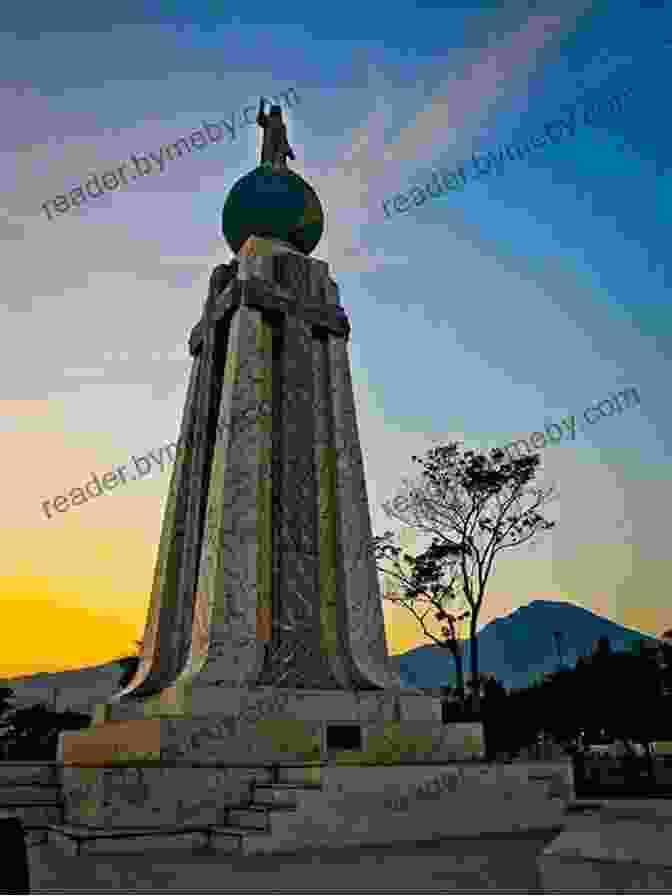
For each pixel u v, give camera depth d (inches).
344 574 751.1
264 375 789.9
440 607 1357.0
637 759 1243.2
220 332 836.0
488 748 1334.9
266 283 813.2
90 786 542.0
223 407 764.0
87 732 690.2
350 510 778.8
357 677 708.0
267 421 777.6
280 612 713.6
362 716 664.4
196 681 632.4
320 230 899.4
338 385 822.5
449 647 1362.0
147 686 719.7
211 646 658.8
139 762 580.7
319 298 844.6
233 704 621.0
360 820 542.6
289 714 633.6
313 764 570.3
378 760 643.5
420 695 704.4
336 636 735.1
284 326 810.8
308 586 735.1
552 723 1376.7
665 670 1346.0
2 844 313.0
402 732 662.5
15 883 309.6
